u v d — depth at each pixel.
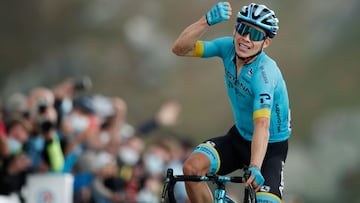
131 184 20.22
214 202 11.28
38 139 16.88
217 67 67.69
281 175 12.31
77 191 17.89
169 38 70.12
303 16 68.94
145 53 68.50
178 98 65.62
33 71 66.69
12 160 16.45
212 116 64.19
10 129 16.47
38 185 16.30
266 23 11.84
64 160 17.92
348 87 63.69
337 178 55.66
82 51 67.50
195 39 12.39
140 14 71.75
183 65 67.88
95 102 19.09
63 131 17.81
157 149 21.75
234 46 12.36
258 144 11.37
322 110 62.53
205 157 12.34
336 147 57.47
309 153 58.25
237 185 39.47
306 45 67.12
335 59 65.94
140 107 65.31
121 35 70.25
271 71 12.03
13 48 69.38
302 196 54.69
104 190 18.11
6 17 70.38
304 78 65.00
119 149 20.28
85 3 71.94
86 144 18.28
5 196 16.12
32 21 70.81
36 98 17.23
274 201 11.93
